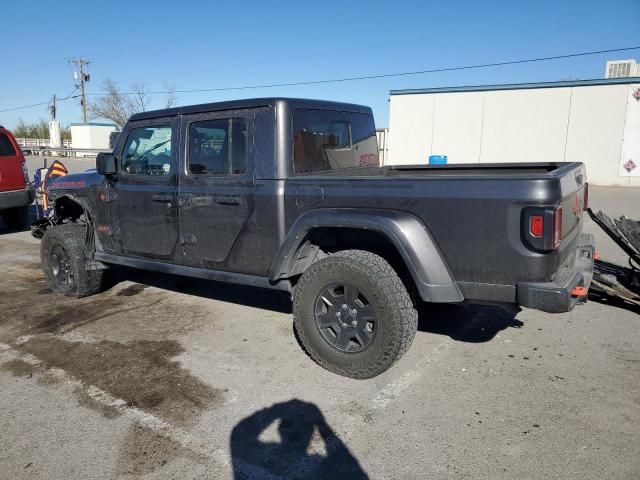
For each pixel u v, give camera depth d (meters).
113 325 4.95
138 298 5.81
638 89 18.66
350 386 3.67
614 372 3.83
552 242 3.00
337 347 3.76
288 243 3.84
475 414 3.28
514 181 3.09
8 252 8.43
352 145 4.82
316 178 3.76
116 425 3.22
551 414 3.26
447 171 5.14
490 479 2.67
